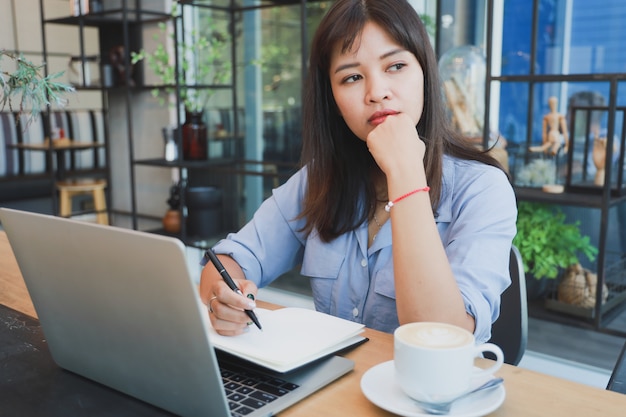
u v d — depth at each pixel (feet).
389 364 2.71
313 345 2.84
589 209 8.39
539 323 8.67
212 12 11.64
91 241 2.27
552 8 8.41
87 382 2.71
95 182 14.80
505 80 7.58
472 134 8.20
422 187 3.05
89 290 2.40
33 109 3.75
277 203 4.36
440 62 8.33
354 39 3.40
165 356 2.27
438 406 2.25
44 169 18.08
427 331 2.34
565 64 8.44
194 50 11.46
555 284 8.28
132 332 2.34
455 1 8.71
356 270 3.89
